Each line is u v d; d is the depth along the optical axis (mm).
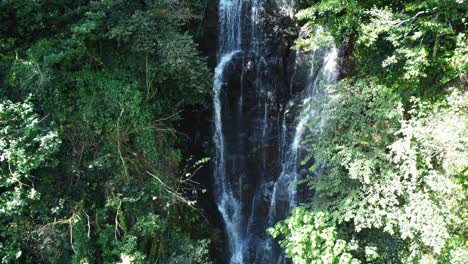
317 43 8430
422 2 6906
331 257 5793
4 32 8023
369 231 7383
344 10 7852
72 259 7047
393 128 6953
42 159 6629
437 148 6465
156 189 7930
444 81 6938
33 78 7480
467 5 6516
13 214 6785
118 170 7762
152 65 7949
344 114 7402
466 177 6449
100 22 7773
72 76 7832
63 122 7641
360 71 8297
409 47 7105
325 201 7520
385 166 6820
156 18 8125
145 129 7953
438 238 6191
